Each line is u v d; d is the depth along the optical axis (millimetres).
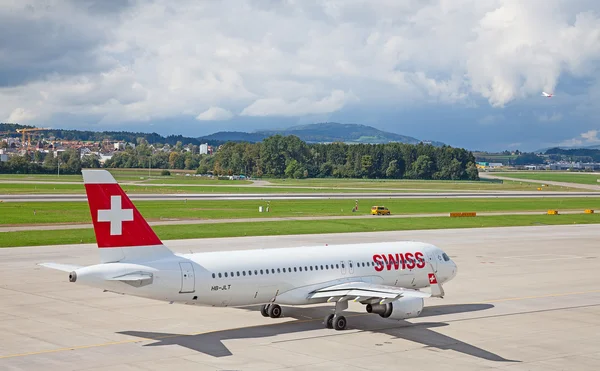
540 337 40281
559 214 144125
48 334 39156
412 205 163125
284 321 43438
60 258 69625
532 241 95000
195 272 38344
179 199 167500
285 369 32719
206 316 44625
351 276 44312
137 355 34812
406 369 33000
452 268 49469
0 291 52500
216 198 175625
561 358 35500
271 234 96312
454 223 119875
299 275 42062
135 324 42062
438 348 37219
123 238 37344
